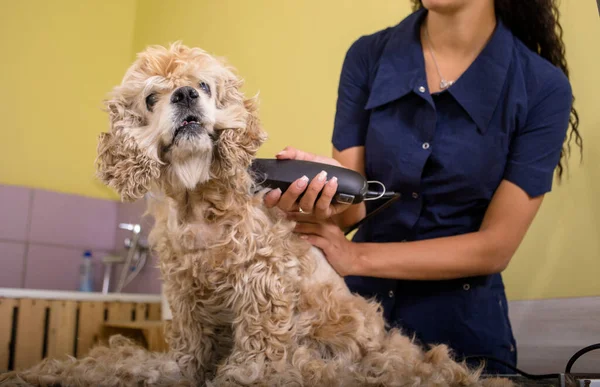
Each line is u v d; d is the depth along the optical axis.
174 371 0.93
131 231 3.08
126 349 1.06
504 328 1.22
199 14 2.82
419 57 1.24
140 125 0.95
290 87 2.21
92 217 3.16
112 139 0.94
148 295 2.67
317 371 0.84
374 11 1.96
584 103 1.47
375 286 1.26
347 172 0.95
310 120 2.11
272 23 2.36
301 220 1.03
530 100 1.18
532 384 0.88
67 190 3.13
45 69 3.14
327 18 2.12
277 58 2.30
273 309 0.88
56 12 3.21
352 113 1.35
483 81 1.18
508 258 1.15
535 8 1.27
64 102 3.18
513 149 1.19
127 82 0.96
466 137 1.18
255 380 0.81
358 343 0.94
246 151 0.94
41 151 3.07
